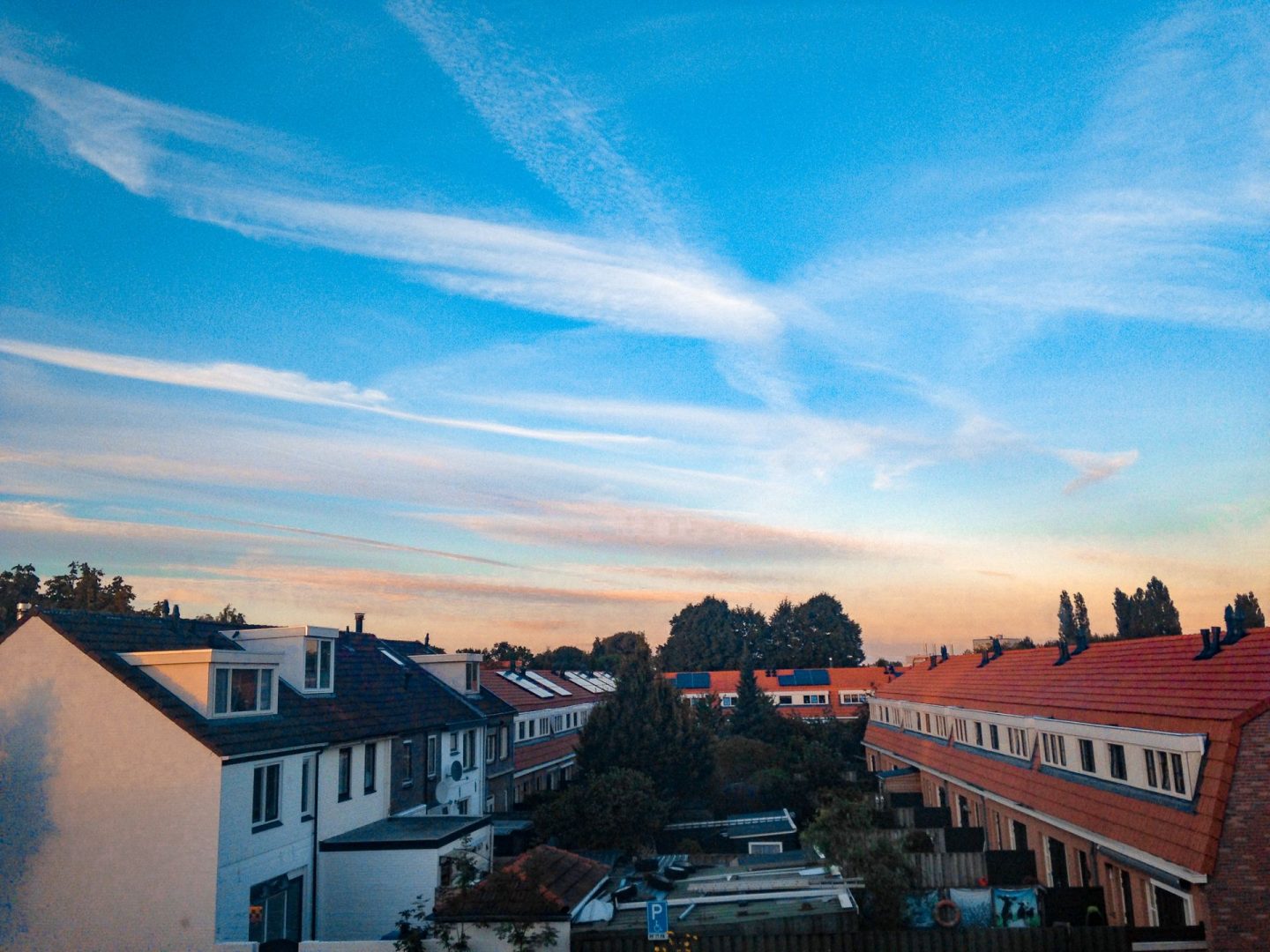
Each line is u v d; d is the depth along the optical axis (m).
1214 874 17.36
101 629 20.69
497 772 39.22
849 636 125.25
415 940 15.80
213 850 18.06
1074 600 83.75
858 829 21.20
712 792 43.62
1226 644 23.03
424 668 36.88
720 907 18.45
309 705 24.25
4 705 19.17
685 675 92.00
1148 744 20.72
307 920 21.88
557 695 56.41
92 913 18.19
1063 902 20.53
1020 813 28.39
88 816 18.52
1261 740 18.12
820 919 17.17
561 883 17.69
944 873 25.06
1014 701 32.53
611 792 32.75
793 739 51.00
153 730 18.64
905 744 45.78
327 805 23.33
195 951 17.58
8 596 47.97
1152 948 16.70
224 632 25.27
